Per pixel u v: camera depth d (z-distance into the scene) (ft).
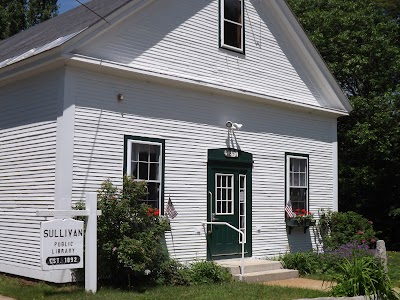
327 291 35.78
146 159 40.83
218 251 45.29
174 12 43.80
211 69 46.29
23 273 38.60
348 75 75.72
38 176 37.99
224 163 46.42
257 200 49.37
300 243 53.42
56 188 36.19
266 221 50.01
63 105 36.37
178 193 42.57
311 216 53.47
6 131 41.65
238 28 49.55
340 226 55.52
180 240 42.45
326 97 58.49
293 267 46.73
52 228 30.91
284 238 51.70
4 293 33.86
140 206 36.24
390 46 75.97
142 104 40.81
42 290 34.04
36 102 38.86
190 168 43.62
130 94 40.11
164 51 42.68
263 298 33.19
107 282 36.99
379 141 71.46
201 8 46.14
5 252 40.50
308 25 78.89
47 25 57.21
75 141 36.70
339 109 59.16
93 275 33.35
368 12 79.36
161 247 39.27
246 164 48.55
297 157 53.98
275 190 51.19
